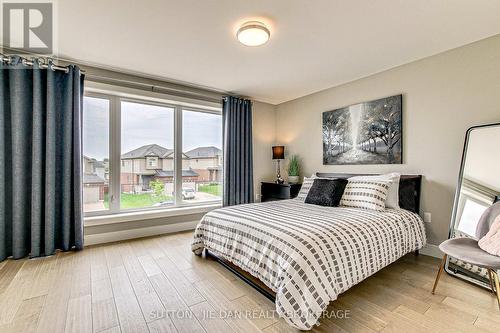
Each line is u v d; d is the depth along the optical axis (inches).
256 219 82.4
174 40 92.7
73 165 109.0
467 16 77.1
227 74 126.6
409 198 104.6
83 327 58.4
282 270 60.1
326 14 76.2
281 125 182.1
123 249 111.7
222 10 74.5
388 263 77.7
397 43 94.4
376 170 123.8
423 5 71.6
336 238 66.5
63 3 71.1
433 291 73.9
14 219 97.2
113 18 78.7
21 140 98.4
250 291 75.1
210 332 57.0
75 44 95.9
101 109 125.1
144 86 131.1
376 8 73.2
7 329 57.2
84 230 115.8
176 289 76.2
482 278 77.9
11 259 97.8
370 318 61.8
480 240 71.7
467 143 92.3
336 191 108.7
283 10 74.3
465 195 90.4
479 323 59.7
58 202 108.4
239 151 160.2
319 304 55.5
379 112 122.1
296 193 153.7
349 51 101.1
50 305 67.1
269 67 117.8
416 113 109.3
